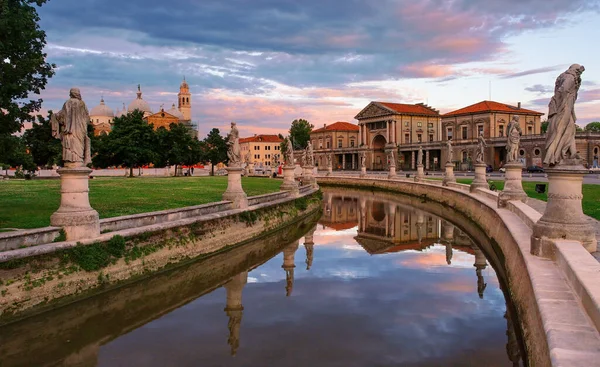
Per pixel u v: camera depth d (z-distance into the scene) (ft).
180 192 109.60
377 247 83.30
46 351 37.24
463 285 55.67
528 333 31.53
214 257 67.51
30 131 221.25
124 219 54.24
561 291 27.89
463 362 33.78
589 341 20.90
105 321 44.09
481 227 87.15
